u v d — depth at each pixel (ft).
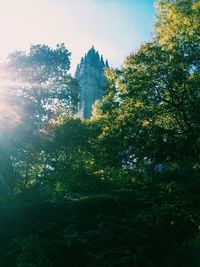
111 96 105.40
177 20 95.09
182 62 92.17
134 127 99.60
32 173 155.74
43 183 149.48
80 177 140.87
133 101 99.81
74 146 157.58
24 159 141.38
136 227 46.29
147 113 97.96
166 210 50.01
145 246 42.96
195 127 90.27
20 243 43.75
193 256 42.86
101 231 46.21
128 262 40.32
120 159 107.65
